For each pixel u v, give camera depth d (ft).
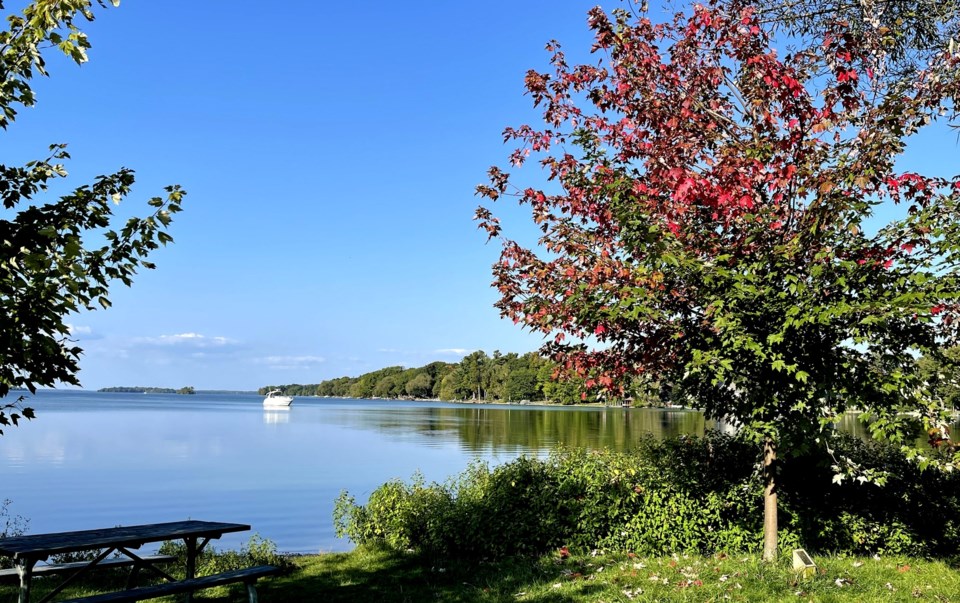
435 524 30.58
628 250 21.21
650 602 20.68
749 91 22.39
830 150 21.22
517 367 482.28
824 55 23.20
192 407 389.60
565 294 23.52
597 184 21.89
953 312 21.86
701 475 30.30
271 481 69.05
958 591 21.75
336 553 32.55
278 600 23.86
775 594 21.17
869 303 18.39
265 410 347.77
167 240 17.54
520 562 28.07
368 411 341.41
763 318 20.45
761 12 25.57
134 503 55.47
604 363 25.29
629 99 23.20
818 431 21.02
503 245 26.68
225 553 31.14
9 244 14.65
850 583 22.45
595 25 23.57
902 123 19.86
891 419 19.61
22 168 16.71
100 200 17.54
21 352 15.24
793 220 21.48
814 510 28.30
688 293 21.80
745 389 21.11
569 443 96.32
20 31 16.28
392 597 24.00
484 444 110.93
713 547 28.37
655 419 207.31
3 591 23.91
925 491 29.55
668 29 25.13
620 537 28.96
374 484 67.00
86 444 112.88
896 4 25.09
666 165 22.48
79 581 26.11
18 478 70.28
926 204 22.08
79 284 16.02
